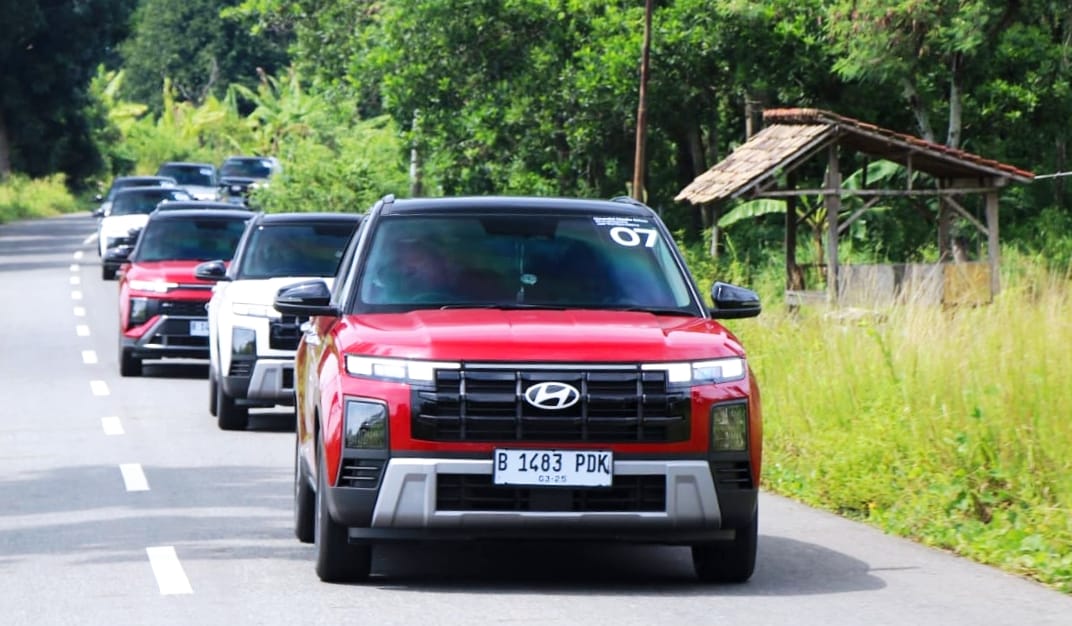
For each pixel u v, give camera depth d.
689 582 21.39
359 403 19.95
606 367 19.88
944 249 59.12
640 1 87.00
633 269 23.16
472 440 19.69
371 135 136.00
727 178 56.66
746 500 20.19
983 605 19.83
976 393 29.30
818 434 32.47
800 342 39.81
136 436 37.88
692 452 19.91
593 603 19.75
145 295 50.44
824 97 84.19
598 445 19.72
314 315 22.64
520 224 23.62
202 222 55.47
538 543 24.66
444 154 95.12
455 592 20.47
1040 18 74.00
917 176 76.56
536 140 91.75
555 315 21.69
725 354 20.52
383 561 22.94
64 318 72.62
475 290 22.67
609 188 93.44
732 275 60.91
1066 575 21.42
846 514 27.94
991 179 56.03
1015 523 24.70
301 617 18.84
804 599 20.16
